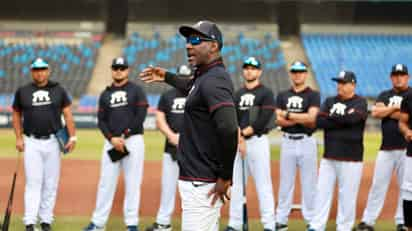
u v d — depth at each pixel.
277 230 16.39
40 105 15.34
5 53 62.25
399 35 69.00
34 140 15.42
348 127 14.99
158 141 37.53
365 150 33.84
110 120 15.71
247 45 65.31
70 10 68.44
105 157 15.71
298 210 18.56
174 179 16.05
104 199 15.70
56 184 15.95
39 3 67.81
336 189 21.27
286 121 16.25
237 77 57.44
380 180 16.25
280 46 65.69
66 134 15.98
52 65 60.19
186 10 68.88
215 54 9.03
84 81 57.44
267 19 69.19
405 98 13.09
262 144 15.79
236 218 15.85
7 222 14.38
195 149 9.00
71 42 66.81
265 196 15.79
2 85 56.03
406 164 12.94
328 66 61.56
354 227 16.75
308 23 69.81
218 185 8.79
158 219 16.12
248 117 15.77
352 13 69.00
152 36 67.62
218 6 68.50
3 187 21.45
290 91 16.86
